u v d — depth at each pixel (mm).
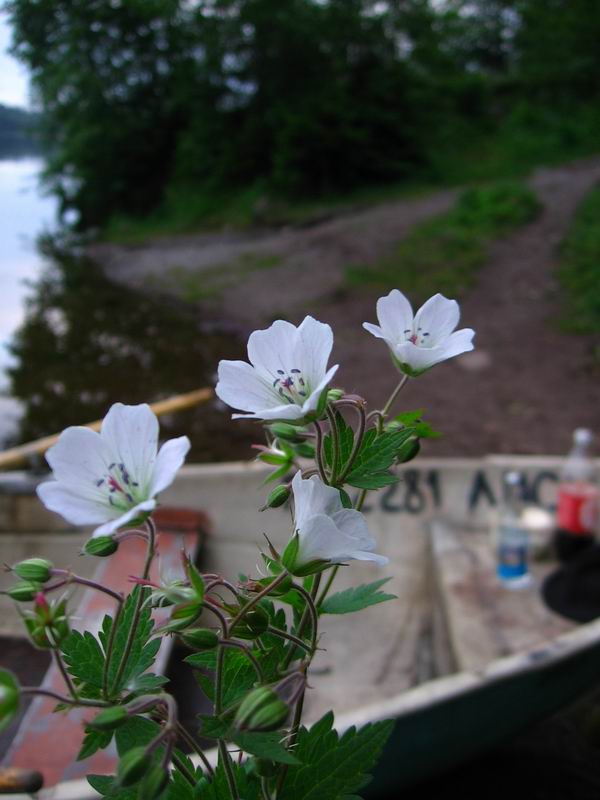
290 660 873
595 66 28172
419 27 23016
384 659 4023
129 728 796
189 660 864
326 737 841
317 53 21266
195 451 7121
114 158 23062
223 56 21797
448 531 4344
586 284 12469
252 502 4258
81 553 786
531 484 4418
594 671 3070
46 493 799
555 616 3736
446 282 13383
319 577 900
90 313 12820
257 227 19438
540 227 16250
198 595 762
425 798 3283
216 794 820
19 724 2705
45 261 17703
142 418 822
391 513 4406
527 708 2936
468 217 16797
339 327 11430
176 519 4184
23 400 9000
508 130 25203
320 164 20750
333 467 884
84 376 9711
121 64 21609
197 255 17266
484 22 33812
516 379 9391
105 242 20484
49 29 19016
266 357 936
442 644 3930
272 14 20594
